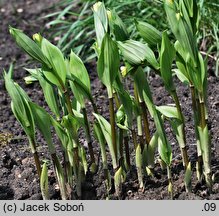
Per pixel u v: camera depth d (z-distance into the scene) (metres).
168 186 2.97
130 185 3.07
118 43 2.69
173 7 2.75
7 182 3.23
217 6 4.32
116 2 4.55
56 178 3.07
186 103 3.88
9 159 3.44
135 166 3.19
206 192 2.97
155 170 3.15
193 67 2.73
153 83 4.20
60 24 5.19
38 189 3.12
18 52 4.94
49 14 5.32
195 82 2.75
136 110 2.99
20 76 4.57
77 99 2.96
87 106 4.02
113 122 2.85
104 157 2.99
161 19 4.46
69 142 2.92
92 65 4.55
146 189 3.04
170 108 2.82
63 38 4.59
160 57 2.68
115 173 2.95
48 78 2.81
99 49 2.74
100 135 2.95
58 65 2.78
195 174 3.09
